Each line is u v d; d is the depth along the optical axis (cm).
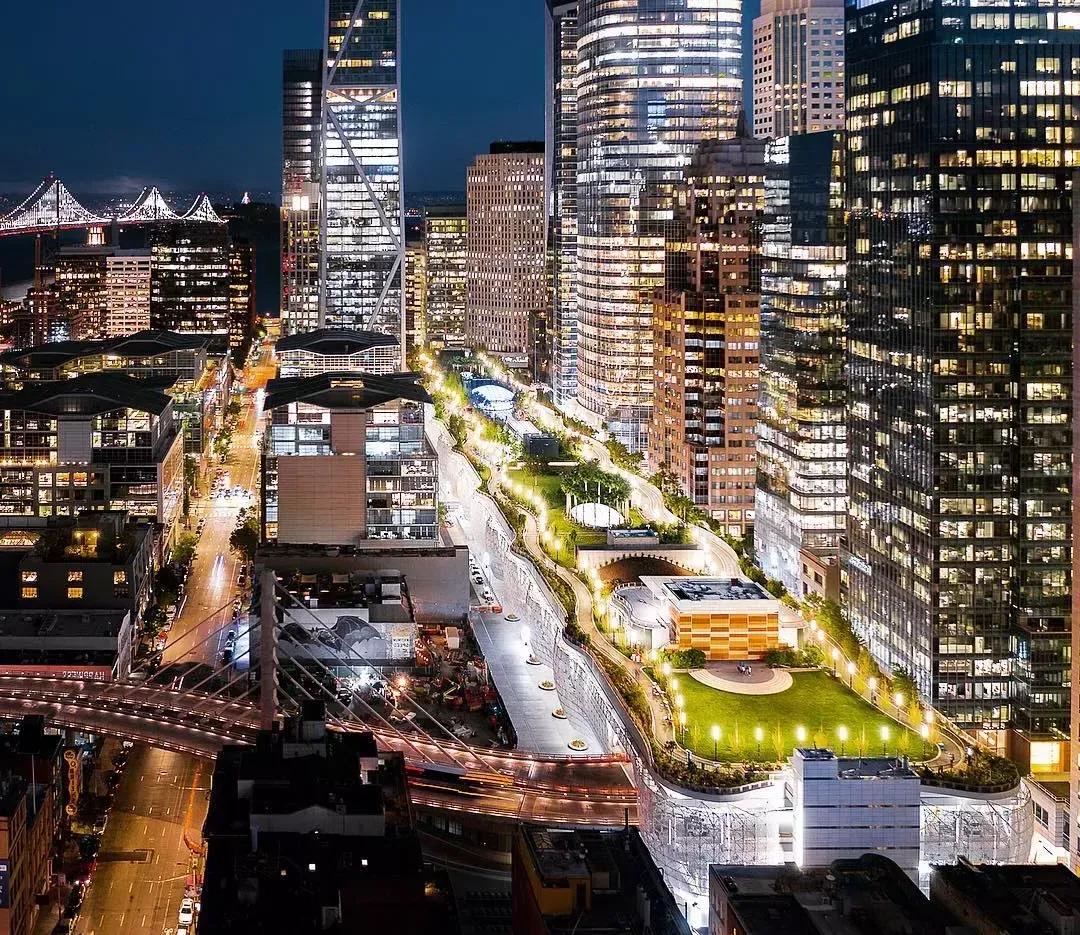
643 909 19512
